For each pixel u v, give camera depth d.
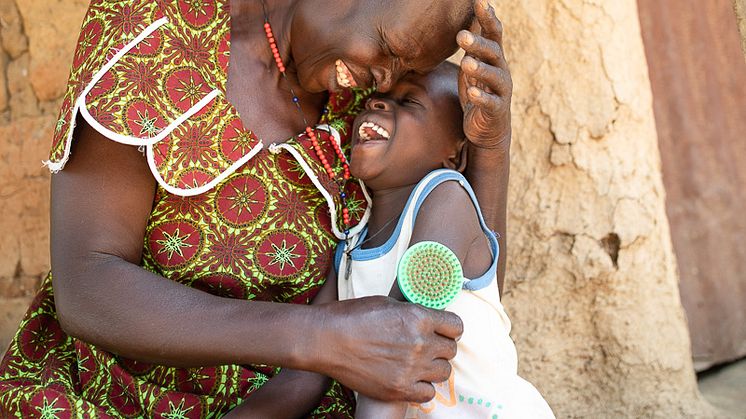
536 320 3.66
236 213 2.17
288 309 1.94
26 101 4.11
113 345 1.97
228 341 1.92
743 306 4.27
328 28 2.10
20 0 4.06
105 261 2.00
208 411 2.16
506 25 3.66
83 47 2.12
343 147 2.37
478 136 2.21
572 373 3.67
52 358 2.27
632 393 3.67
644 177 3.71
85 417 2.03
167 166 2.03
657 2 4.22
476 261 2.21
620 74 3.67
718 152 4.25
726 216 4.27
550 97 3.65
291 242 2.22
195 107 2.07
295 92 2.29
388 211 2.31
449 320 1.94
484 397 2.10
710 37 4.22
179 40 2.10
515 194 3.66
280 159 2.22
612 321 3.66
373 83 2.18
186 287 2.00
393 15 2.05
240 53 2.23
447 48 2.14
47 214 4.10
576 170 3.65
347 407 2.27
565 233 3.66
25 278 4.14
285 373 2.19
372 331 1.88
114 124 1.99
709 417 3.70
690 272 4.27
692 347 4.25
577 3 3.62
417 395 1.89
